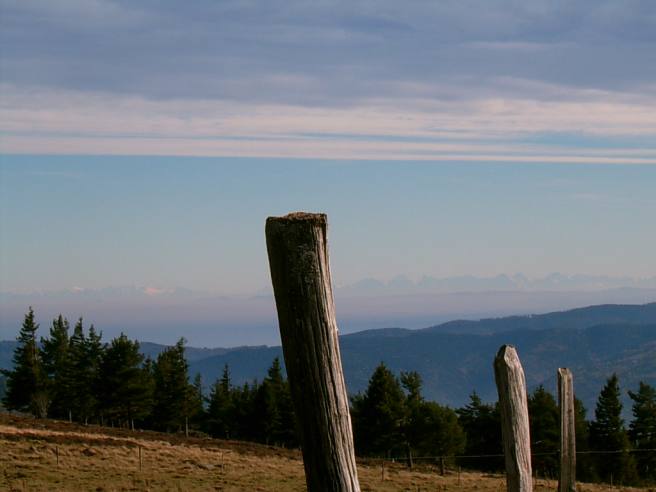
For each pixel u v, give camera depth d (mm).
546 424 54625
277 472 37500
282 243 4102
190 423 77312
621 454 58031
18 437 39562
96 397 70438
